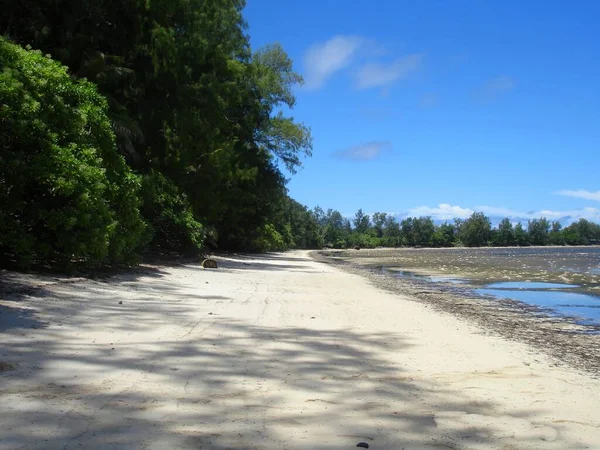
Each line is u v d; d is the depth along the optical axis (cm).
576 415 506
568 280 2725
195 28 2792
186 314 972
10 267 1226
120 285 1310
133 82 2502
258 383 557
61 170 1195
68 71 2122
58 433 389
